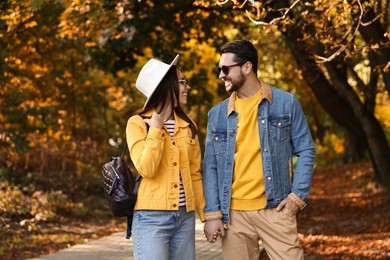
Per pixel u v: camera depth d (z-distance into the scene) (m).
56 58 18.11
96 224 13.26
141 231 4.84
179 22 14.55
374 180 17.61
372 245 10.81
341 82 14.39
